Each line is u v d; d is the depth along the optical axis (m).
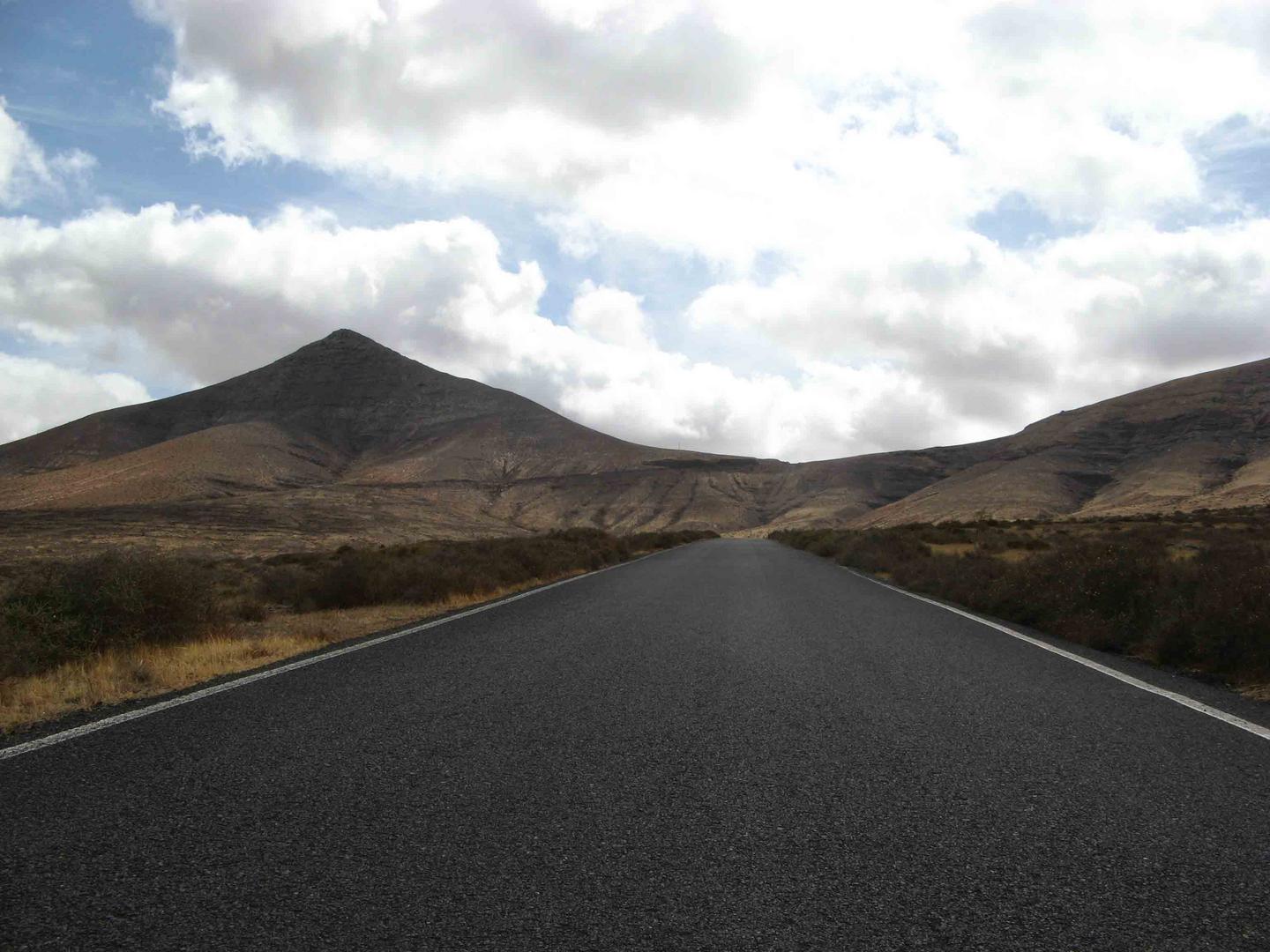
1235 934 2.35
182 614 8.92
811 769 4.00
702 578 19.12
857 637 8.99
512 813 3.33
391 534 100.56
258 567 31.22
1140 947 2.26
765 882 2.67
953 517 129.88
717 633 9.27
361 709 5.31
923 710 5.36
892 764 4.10
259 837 3.02
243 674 6.60
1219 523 50.78
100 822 3.17
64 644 7.68
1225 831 3.20
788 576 20.02
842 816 3.32
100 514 97.69
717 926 2.36
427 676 6.51
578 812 3.35
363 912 2.42
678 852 2.92
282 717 5.07
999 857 2.92
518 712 5.22
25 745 4.37
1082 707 5.53
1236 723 5.11
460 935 2.28
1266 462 123.81
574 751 4.29
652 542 49.50
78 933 2.27
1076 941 2.29
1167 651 7.75
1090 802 3.53
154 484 144.25
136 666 6.79
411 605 14.14
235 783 3.71
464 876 2.69
